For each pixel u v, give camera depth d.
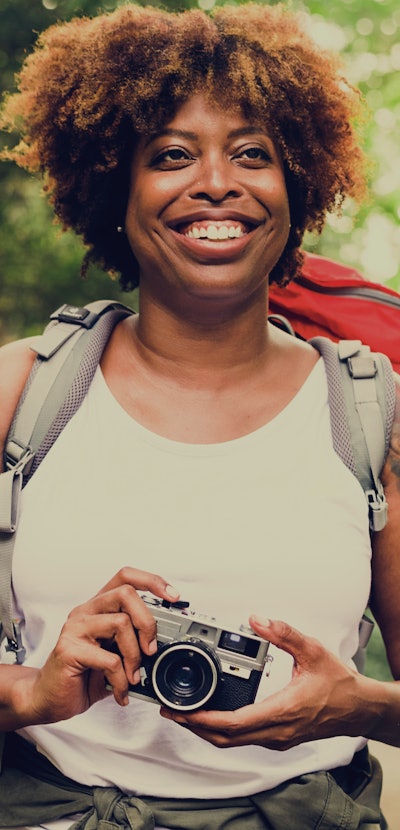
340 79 2.42
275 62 2.24
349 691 1.96
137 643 1.88
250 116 2.15
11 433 2.14
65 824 2.06
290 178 2.34
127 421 2.13
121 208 2.39
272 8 2.41
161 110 2.15
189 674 1.87
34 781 2.09
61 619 2.06
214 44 2.18
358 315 2.65
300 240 2.47
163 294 2.17
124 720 2.04
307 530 2.05
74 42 2.41
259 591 2.02
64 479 2.09
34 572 2.06
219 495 2.06
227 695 1.89
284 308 2.70
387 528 2.14
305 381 2.21
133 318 2.33
